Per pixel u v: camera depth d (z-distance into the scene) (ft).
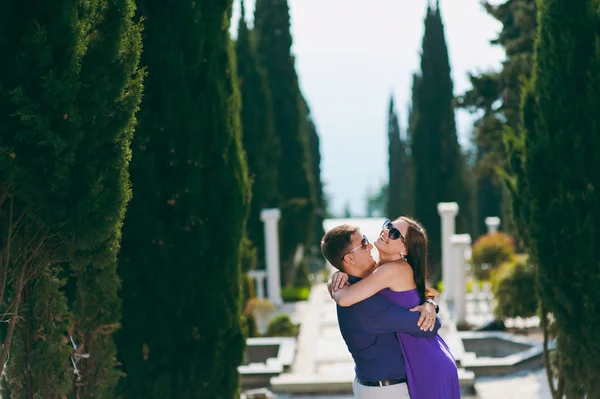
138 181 22.85
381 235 11.90
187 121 23.09
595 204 22.03
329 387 44.19
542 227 23.20
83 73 13.43
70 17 12.79
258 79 89.10
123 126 14.06
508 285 57.57
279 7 100.01
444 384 11.51
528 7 62.90
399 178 171.94
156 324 23.44
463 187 101.55
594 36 22.15
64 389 17.70
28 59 12.40
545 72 23.17
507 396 41.75
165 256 23.16
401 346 11.45
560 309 23.06
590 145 22.11
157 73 22.80
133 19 22.27
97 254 14.02
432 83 100.99
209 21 23.71
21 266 13.97
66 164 12.75
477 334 56.75
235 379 24.58
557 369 24.29
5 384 18.33
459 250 63.21
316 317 71.46
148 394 23.56
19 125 12.43
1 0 12.44
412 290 11.57
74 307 20.77
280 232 96.22
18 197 13.17
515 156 24.98
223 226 23.95
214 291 23.80
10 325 14.08
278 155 97.96
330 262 11.91
